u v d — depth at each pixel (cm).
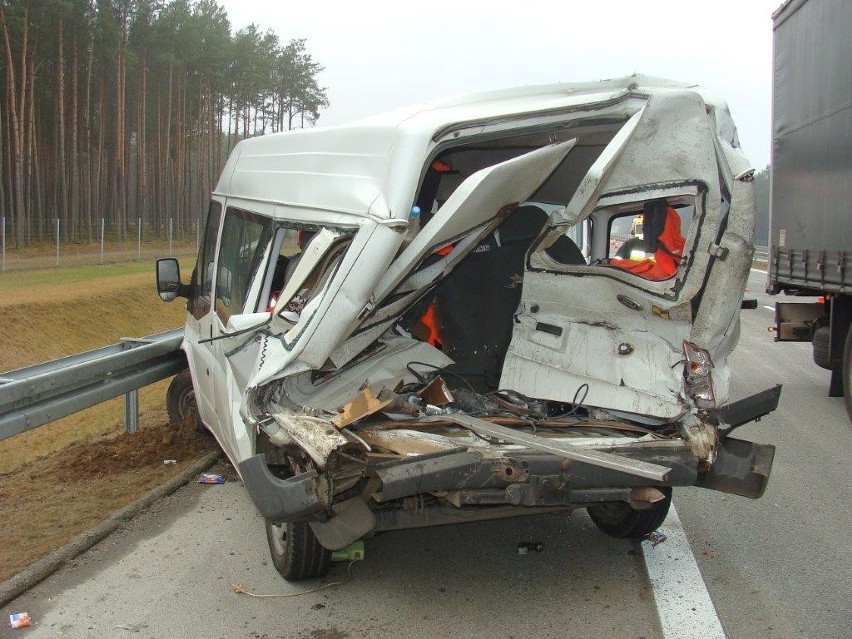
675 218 480
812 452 731
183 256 4450
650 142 424
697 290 429
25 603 430
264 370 420
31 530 537
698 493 617
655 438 429
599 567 474
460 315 515
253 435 442
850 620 407
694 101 409
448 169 512
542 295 485
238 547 507
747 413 455
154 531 533
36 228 4338
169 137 5112
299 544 430
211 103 5606
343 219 424
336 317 404
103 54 4538
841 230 835
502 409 478
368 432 413
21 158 4034
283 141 551
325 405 453
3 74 4138
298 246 536
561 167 552
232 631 400
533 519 556
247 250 555
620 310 455
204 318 642
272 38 6131
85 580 459
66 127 4675
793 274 979
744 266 430
